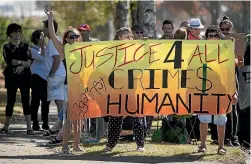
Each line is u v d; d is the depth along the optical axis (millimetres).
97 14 65062
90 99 19125
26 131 24828
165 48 19297
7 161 17766
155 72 19266
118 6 40719
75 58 19078
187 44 19281
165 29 23703
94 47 19125
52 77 23422
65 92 19281
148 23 30984
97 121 21250
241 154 19578
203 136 19516
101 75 19156
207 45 19266
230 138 21734
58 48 19094
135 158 18438
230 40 19203
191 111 19312
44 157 18500
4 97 38406
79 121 19469
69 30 19188
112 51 19203
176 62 19297
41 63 25203
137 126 19469
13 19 68438
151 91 19266
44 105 25406
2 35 48656
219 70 19234
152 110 19297
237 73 22078
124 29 19719
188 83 19281
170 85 19297
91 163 17578
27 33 56969
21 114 31781
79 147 19438
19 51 24344
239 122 23469
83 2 68375
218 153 19344
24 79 24234
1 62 47688
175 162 18000
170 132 21719
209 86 19234
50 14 18891
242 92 23281
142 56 19250
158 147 20328
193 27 21609
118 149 19734
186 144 21422
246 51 23062
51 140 22031
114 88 19188
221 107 19234
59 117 22047
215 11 89812
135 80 19219
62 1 71125
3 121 28047
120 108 19219
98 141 21297
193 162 18078
